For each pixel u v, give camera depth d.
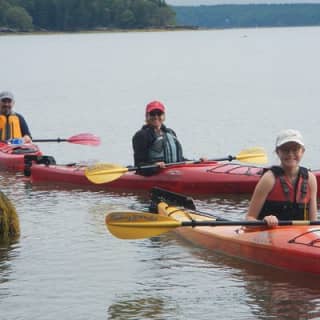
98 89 46.16
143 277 10.84
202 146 23.22
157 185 16.45
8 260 11.61
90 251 12.04
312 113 31.27
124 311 9.66
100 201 15.63
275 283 10.48
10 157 19.27
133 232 11.11
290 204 10.99
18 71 65.81
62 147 23.41
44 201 15.66
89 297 10.13
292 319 9.30
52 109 34.66
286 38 178.38
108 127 28.00
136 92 43.69
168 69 66.56
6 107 20.36
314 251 10.48
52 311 9.68
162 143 16.50
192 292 10.25
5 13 192.75
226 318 9.38
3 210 12.82
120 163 20.56
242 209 14.83
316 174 15.65
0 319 9.45
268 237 11.07
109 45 128.25
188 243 12.44
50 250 12.09
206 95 41.00
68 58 87.88
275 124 28.02
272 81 50.91
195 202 15.55
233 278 10.74
